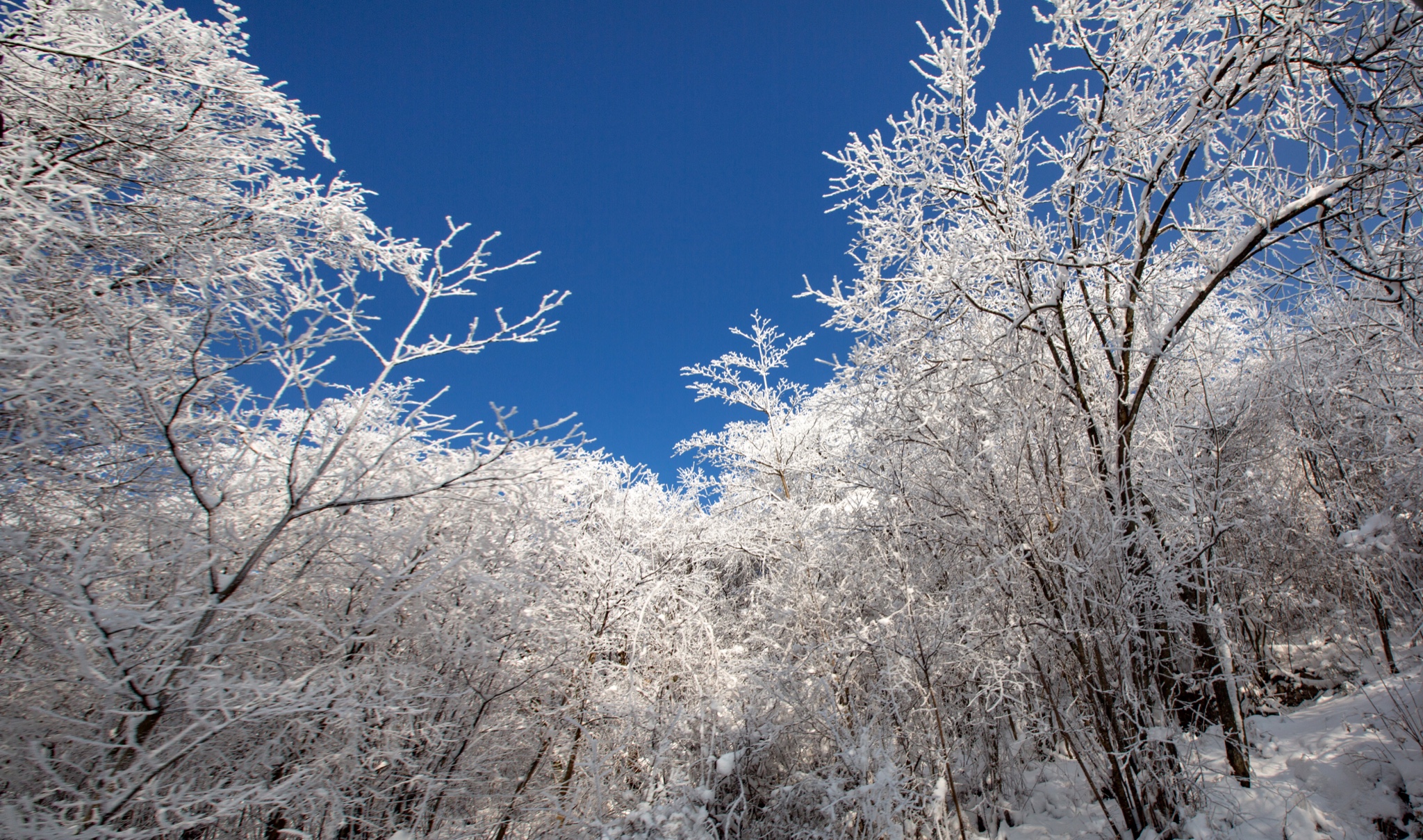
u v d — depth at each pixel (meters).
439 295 3.90
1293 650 7.07
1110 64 5.01
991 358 5.52
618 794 5.05
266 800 2.94
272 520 4.14
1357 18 3.79
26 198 2.59
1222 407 6.00
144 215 3.57
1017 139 5.34
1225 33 4.56
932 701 5.28
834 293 6.02
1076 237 5.37
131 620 2.42
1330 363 5.45
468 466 3.92
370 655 4.17
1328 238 4.19
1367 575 5.34
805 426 12.61
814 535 6.97
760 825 4.48
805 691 5.62
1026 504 5.11
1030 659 4.85
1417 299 3.98
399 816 4.35
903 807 4.29
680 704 5.79
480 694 4.89
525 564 5.16
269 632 3.87
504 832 4.91
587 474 6.87
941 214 5.70
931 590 5.66
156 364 3.06
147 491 3.31
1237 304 5.81
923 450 5.84
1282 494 6.45
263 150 4.33
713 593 8.95
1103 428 5.38
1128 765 4.34
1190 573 4.61
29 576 2.45
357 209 4.31
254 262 3.70
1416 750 4.16
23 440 2.64
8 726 2.81
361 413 3.54
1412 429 4.73
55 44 3.29
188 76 3.61
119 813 2.47
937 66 5.39
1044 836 4.80
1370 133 3.98
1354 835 3.81
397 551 4.40
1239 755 4.55
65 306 2.92
